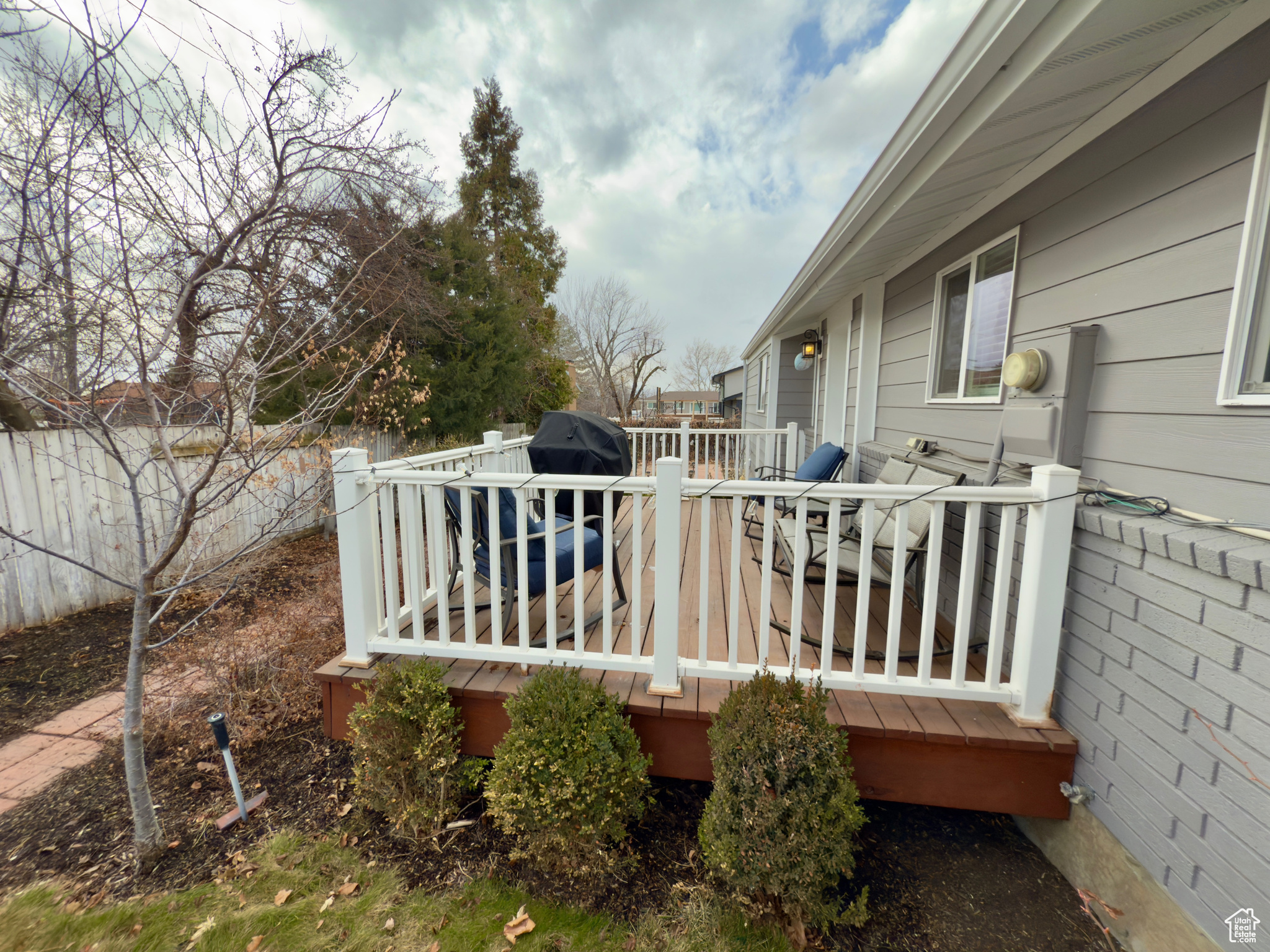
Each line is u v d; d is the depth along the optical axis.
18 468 3.94
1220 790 1.44
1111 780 1.79
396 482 2.39
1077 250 2.14
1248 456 1.44
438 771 2.15
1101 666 1.84
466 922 1.82
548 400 14.57
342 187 4.57
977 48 1.68
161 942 1.72
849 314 5.67
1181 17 1.43
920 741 2.00
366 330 7.45
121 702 3.07
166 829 2.16
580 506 2.21
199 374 2.57
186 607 4.45
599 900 1.90
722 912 1.83
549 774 1.91
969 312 3.04
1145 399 1.78
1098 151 2.01
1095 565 1.87
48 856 2.04
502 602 2.81
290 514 3.62
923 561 3.21
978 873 2.03
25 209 2.01
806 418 8.68
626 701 2.17
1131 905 1.71
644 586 3.51
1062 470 1.87
